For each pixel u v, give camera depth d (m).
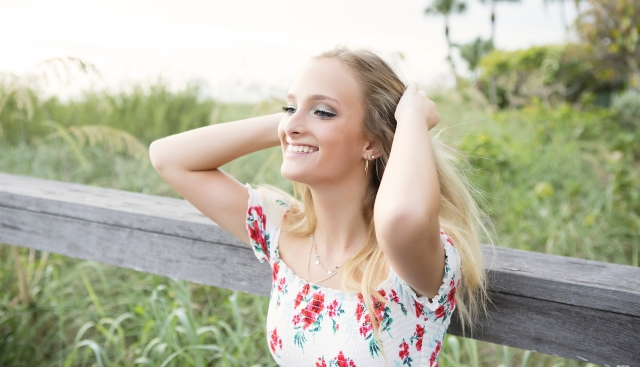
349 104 1.40
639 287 1.36
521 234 3.79
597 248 3.63
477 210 1.51
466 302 1.53
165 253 1.96
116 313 2.95
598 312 1.39
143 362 2.31
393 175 1.19
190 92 6.11
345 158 1.42
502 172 4.80
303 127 1.40
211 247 1.88
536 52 11.36
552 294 1.43
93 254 2.08
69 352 2.72
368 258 1.46
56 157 4.82
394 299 1.39
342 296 1.43
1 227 2.23
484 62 11.99
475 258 1.45
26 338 2.66
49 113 5.30
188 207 2.06
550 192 4.13
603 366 1.41
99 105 5.59
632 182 4.46
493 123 7.23
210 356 2.67
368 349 1.38
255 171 4.40
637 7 7.91
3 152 4.84
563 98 10.52
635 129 7.84
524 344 1.49
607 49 9.26
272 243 1.62
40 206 2.13
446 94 5.76
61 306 2.69
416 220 1.12
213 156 1.64
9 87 3.08
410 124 1.32
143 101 5.89
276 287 1.58
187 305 2.43
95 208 2.03
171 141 1.67
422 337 1.41
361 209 1.50
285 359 1.52
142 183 4.32
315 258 1.55
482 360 2.61
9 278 3.10
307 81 1.40
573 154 5.43
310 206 1.57
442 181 1.47
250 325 2.89
